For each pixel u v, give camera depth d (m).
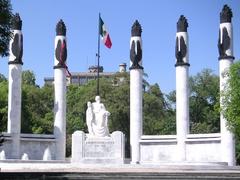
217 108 53.44
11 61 58.47
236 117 49.69
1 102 79.25
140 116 59.97
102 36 61.16
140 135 59.97
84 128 89.69
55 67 60.41
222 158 56.72
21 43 58.91
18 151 57.50
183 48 59.75
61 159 59.38
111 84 87.44
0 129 34.16
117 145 55.41
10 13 32.72
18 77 58.47
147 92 93.31
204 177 36.00
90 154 55.22
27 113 82.69
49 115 89.31
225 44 57.66
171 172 37.97
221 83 57.12
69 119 90.38
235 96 50.12
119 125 84.81
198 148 58.19
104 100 85.19
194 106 96.06
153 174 36.84
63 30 60.69
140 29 60.94
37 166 45.47
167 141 59.31
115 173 36.91
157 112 89.06
